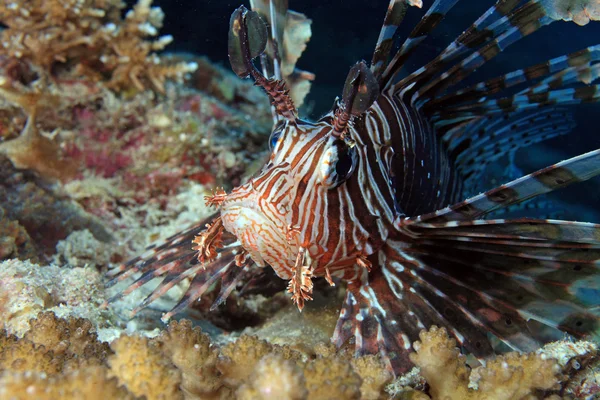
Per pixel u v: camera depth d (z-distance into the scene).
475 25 0.40
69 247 0.54
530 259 0.39
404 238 0.41
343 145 0.37
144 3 0.69
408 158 0.43
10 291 0.40
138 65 0.68
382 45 0.41
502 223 0.37
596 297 0.38
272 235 0.36
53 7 0.62
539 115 0.52
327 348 0.34
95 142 0.64
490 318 0.40
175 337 0.32
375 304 0.41
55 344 0.33
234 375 0.32
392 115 0.42
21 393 0.27
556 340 0.39
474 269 0.41
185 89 0.77
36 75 0.65
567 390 0.36
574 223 0.35
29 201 0.56
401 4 0.39
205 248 0.38
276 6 0.43
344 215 0.38
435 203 0.47
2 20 0.62
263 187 0.36
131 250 0.59
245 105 0.90
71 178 0.63
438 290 0.40
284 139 0.37
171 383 0.29
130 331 0.43
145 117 0.65
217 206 0.38
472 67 0.43
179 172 0.65
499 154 0.53
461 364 0.34
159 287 0.42
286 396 0.27
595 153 0.33
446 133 0.48
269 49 0.43
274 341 0.44
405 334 0.39
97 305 0.43
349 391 0.29
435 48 0.76
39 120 0.63
